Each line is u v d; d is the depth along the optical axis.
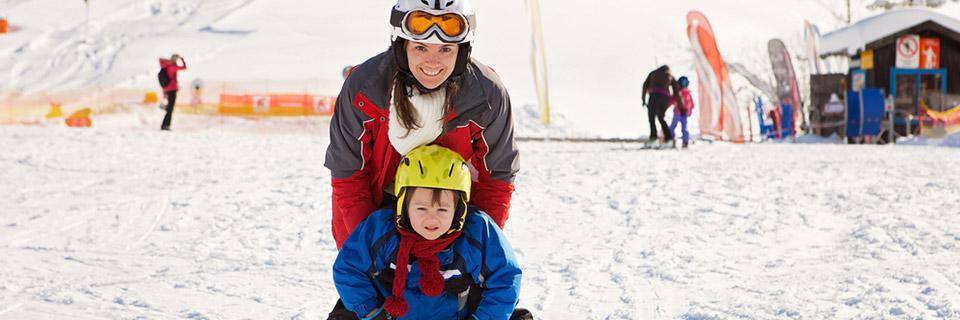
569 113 26.31
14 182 8.87
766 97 30.72
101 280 4.81
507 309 2.95
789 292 4.37
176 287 4.66
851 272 4.80
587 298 4.43
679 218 6.91
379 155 3.07
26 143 12.60
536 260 5.40
